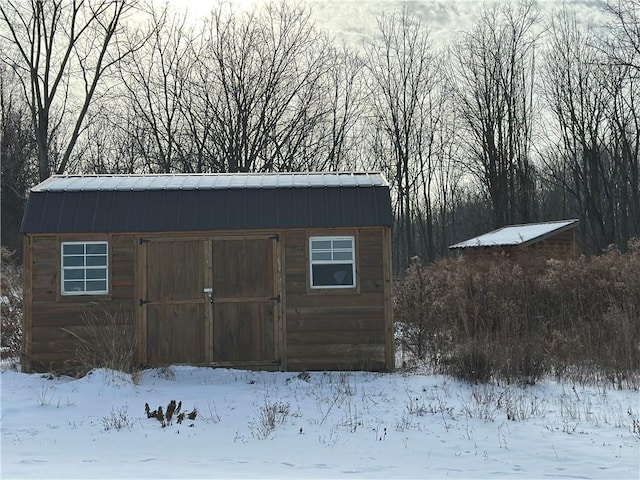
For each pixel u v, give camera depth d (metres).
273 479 5.81
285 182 13.43
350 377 11.98
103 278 12.52
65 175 14.33
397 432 8.09
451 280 16.86
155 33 29.91
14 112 35.00
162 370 12.10
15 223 33.31
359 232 12.75
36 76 25.92
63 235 12.48
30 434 7.89
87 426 8.33
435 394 10.50
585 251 35.38
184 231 12.52
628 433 8.07
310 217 12.62
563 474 6.27
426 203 42.91
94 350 12.32
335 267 12.72
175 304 12.56
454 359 12.09
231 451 7.10
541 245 22.17
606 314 14.46
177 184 13.27
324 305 12.63
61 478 5.71
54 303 12.41
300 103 33.19
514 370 11.53
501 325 14.28
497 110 38.72
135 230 12.45
